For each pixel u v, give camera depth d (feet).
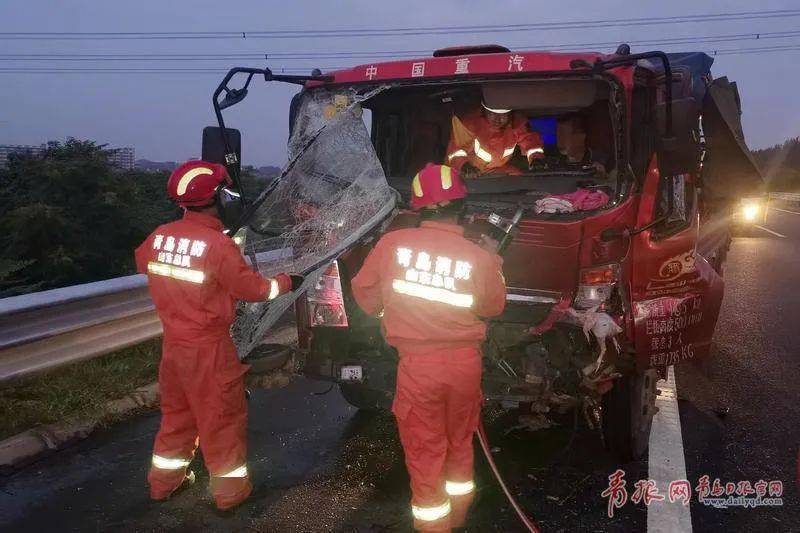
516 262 12.37
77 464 13.57
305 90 15.07
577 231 11.90
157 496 12.08
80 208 56.34
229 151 14.07
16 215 52.44
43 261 52.21
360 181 13.61
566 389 12.00
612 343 12.14
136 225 57.93
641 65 12.84
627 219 12.09
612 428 13.33
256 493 12.51
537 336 12.01
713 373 19.25
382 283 10.54
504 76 13.26
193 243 11.13
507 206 13.53
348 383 12.95
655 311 12.72
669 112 11.89
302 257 13.74
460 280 10.02
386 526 11.48
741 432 15.28
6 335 14.43
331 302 13.16
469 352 10.24
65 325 15.61
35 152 61.52
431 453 10.24
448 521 10.40
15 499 12.21
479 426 11.88
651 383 13.97
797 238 52.54
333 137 14.33
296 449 14.37
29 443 13.82
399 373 10.37
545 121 15.11
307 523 11.56
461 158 15.52
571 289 12.13
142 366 17.61
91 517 11.68
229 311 11.41
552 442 14.66
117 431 15.14
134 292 17.39
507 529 11.35
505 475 13.20
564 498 12.37
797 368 19.69
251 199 14.66
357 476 13.19
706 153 15.34
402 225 13.09
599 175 14.48
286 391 17.81
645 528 11.43
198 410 11.44
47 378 16.11
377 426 15.55
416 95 15.57
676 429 15.31
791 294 29.86
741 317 25.63
